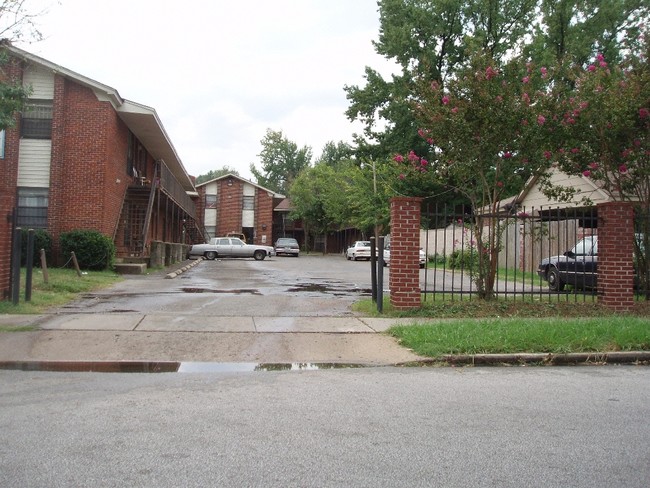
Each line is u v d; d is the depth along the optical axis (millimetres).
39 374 6445
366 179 39000
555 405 5359
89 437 4262
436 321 9586
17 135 19859
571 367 7246
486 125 10570
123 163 23266
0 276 10562
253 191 50656
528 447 4176
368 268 28578
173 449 4023
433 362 7324
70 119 20156
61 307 10781
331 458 3898
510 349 7633
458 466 3791
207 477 3545
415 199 10781
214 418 4793
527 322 9023
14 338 7965
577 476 3654
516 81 10961
